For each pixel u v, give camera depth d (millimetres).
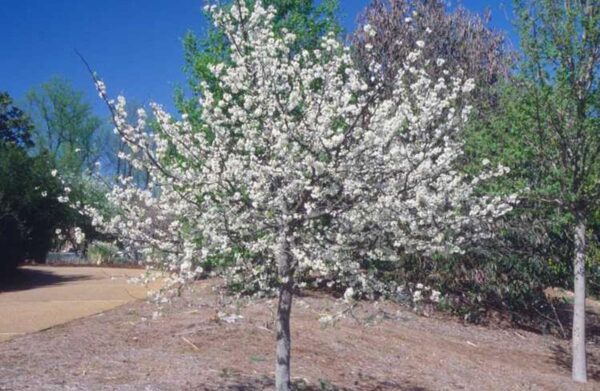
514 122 9305
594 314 14461
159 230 5641
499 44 14570
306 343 8516
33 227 17484
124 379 6523
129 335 8398
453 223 6500
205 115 5801
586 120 8406
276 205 5293
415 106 6527
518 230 11180
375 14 13852
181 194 5418
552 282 12180
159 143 5629
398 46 12219
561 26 8344
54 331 8789
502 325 12430
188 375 6777
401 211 5621
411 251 5914
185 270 5324
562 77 8383
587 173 8586
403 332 10352
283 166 5316
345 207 5387
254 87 5781
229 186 5426
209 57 10469
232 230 5438
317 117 5652
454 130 7645
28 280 17266
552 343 11820
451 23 14914
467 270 12078
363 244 5758
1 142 17656
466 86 6426
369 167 5461
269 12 6152
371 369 8039
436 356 9328
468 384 8180
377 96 5832
